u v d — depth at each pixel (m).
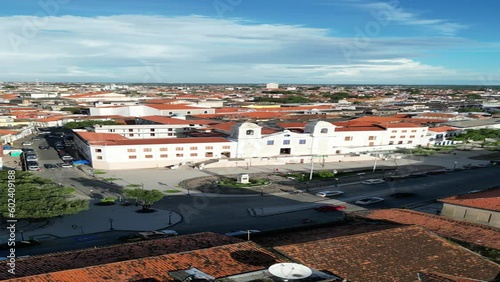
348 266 31.48
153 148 115.62
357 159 137.50
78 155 129.50
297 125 162.00
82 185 94.00
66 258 30.94
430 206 84.31
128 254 32.22
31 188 68.19
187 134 149.62
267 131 142.00
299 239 38.19
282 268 26.28
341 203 86.00
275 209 80.50
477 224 43.03
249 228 68.50
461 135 170.62
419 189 99.06
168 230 66.12
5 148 134.50
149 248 34.09
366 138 152.00
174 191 91.38
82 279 26.25
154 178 103.19
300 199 88.50
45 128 193.38
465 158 145.38
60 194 68.50
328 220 73.88
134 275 27.41
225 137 133.88
